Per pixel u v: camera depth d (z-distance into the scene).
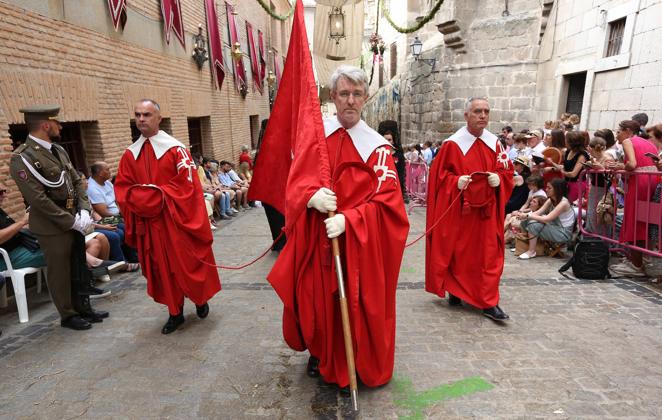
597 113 8.39
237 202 9.88
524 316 3.69
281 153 2.97
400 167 8.59
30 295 4.49
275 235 6.02
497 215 3.64
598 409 2.43
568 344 3.17
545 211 5.41
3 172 4.37
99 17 6.25
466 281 3.78
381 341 2.44
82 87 5.79
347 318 2.27
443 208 3.72
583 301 3.98
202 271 3.58
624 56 7.38
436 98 13.11
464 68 12.09
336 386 2.72
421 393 2.62
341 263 2.39
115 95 6.66
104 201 5.35
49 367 3.04
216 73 11.79
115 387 2.78
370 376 2.53
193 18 10.12
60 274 3.53
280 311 3.98
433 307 3.97
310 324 2.46
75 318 3.68
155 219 3.39
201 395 2.68
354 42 15.36
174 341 3.41
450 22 11.62
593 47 8.48
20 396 2.70
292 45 2.69
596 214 5.13
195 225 3.46
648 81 6.80
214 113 11.83
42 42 5.02
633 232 4.54
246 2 15.96
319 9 14.89
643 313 3.68
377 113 23.95
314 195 2.26
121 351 3.26
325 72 15.94
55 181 3.41
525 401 2.52
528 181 6.04
